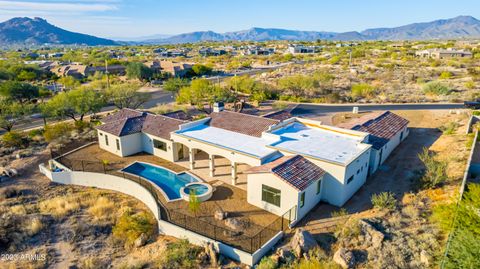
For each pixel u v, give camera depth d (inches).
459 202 777.6
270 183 1008.9
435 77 3457.2
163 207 1079.0
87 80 4306.1
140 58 7249.0
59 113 1994.3
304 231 847.7
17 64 5022.1
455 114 2039.9
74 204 1157.7
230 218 996.6
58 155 1588.3
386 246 788.6
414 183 1146.7
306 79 2947.8
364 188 1167.6
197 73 4699.8
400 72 3791.8
